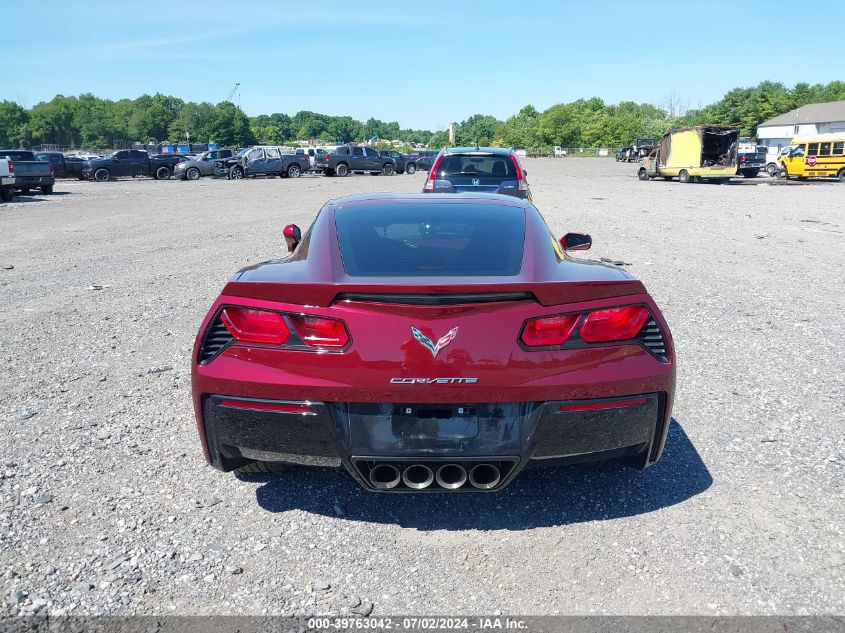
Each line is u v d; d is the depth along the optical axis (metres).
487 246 3.22
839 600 2.44
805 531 2.89
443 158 10.47
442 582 2.58
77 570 2.63
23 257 10.23
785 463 3.51
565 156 116.75
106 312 6.74
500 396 2.65
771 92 107.62
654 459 2.97
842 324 6.16
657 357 2.83
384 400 2.66
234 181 35.34
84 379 4.82
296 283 2.70
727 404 4.29
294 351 2.70
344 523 3.00
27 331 6.06
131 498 3.19
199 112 189.38
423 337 2.63
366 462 2.75
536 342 2.68
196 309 6.85
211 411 2.86
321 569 2.66
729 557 2.71
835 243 11.35
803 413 4.14
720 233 12.62
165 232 13.27
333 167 40.06
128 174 36.59
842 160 33.12
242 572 2.63
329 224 3.52
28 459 3.57
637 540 2.85
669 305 6.86
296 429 2.73
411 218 3.55
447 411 2.68
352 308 2.67
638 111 149.88
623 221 14.75
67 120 197.00
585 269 3.12
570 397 2.69
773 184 31.67
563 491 3.27
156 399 4.44
